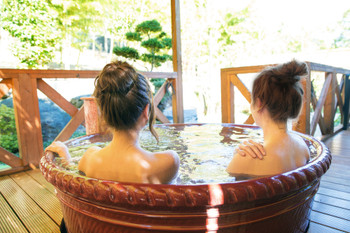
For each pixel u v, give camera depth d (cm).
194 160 144
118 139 96
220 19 1128
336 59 842
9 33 705
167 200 74
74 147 164
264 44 1196
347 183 196
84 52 1075
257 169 99
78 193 85
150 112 103
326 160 102
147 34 659
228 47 1159
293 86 99
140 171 91
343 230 133
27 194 198
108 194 78
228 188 75
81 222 99
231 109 338
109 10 971
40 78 285
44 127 656
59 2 790
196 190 74
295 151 104
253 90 108
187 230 80
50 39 762
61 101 305
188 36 1138
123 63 98
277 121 103
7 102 678
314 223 140
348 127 472
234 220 81
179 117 446
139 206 77
